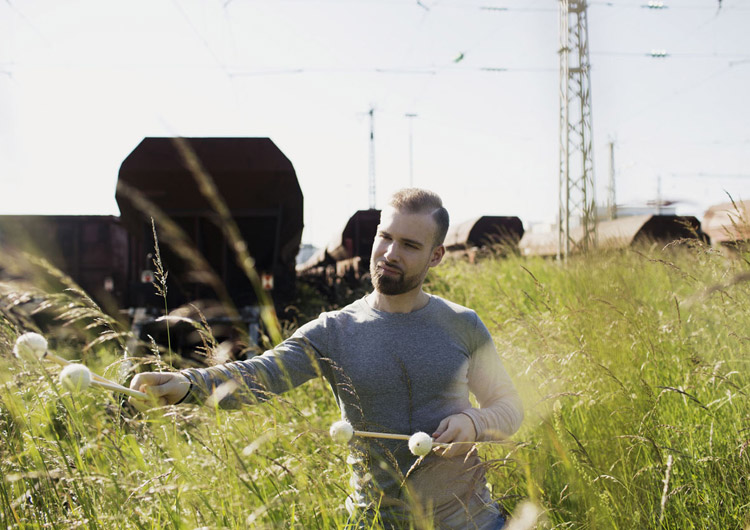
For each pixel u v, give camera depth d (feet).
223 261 29.32
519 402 7.39
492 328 12.96
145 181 28.19
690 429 8.37
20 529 5.00
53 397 5.58
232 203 29.50
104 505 5.10
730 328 9.77
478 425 6.59
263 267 31.40
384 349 7.02
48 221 50.21
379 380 6.91
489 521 6.73
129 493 5.10
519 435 8.34
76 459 5.48
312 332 7.31
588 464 6.64
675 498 6.88
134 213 30.55
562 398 8.16
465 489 6.63
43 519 5.25
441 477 6.61
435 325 7.21
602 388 9.07
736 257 10.39
